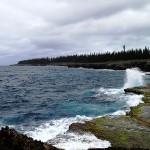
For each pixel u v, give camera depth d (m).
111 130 17.91
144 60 155.00
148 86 44.00
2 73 126.88
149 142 15.70
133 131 17.80
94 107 28.73
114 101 32.19
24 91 49.59
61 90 49.88
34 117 24.52
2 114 26.33
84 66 196.88
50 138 17.17
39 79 83.56
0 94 44.53
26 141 9.91
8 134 9.72
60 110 27.77
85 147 14.71
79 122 20.70
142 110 24.45
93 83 63.47
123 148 13.77
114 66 157.50
